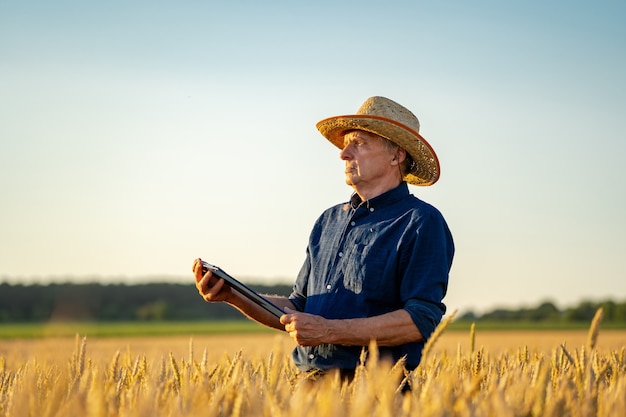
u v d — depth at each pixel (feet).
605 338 103.65
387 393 8.77
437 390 8.96
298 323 13.25
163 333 159.63
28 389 9.23
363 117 15.03
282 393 9.58
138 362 13.48
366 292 14.52
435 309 13.96
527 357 15.55
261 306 14.48
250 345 78.59
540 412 9.43
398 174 15.65
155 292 271.90
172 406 9.30
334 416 8.09
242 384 10.55
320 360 14.48
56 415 8.87
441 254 14.37
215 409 8.98
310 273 16.10
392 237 14.67
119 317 261.03
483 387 11.64
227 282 14.60
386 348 14.14
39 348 10.91
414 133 15.01
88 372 10.32
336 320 13.53
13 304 249.14
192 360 12.60
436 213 14.76
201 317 265.95
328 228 16.07
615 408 9.50
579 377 11.06
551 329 172.35
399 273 14.47
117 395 10.11
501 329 171.94
